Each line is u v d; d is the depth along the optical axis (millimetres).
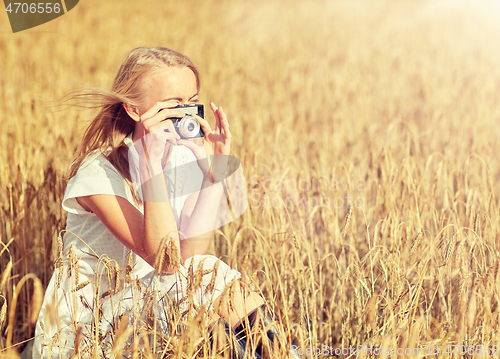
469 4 15398
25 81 7680
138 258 1938
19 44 10758
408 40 12055
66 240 1935
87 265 1880
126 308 1827
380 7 16250
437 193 3107
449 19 14266
